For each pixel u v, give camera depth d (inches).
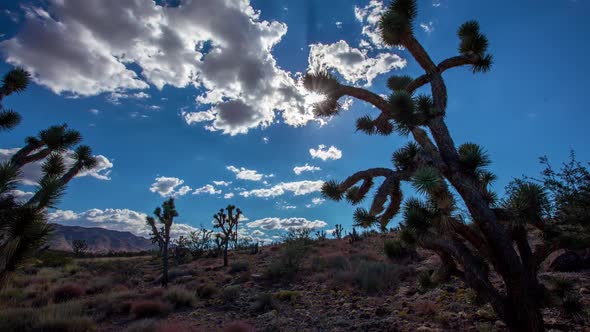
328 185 205.2
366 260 697.6
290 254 723.4
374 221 193.8
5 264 155.1
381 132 232.8
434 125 187.3
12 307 481.7
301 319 362.3
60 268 1040.2
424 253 629.0
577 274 329.4
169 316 426.6
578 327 217.8
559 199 197.0
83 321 373.4
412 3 209.5
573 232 172.6
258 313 416.5
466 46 213.0
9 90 250.4
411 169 186.7
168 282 779.4
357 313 358.6
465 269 170.7
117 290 664.4
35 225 159.9
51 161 219.8
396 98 176.7
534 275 167.2
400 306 357.1
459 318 278.7
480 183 183.9
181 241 1457.9
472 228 179.2
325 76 219.1
